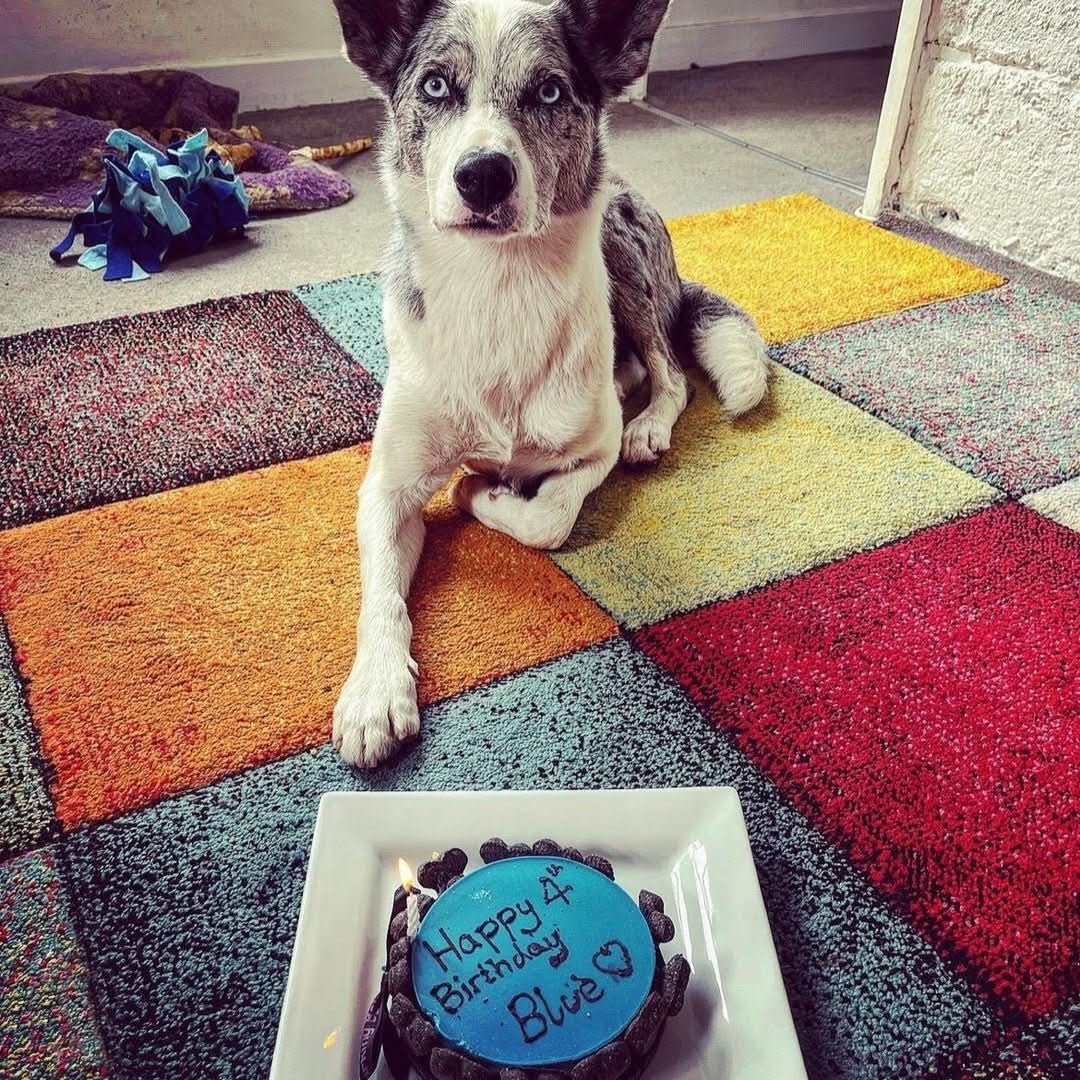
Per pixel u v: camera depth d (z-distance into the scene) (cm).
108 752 135
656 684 147
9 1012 105
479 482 187
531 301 162
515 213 147
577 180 163
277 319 260
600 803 112
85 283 284
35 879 118
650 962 91
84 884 118
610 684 147
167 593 165
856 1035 103
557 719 141
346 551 175
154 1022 104
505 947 91
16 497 190
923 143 311
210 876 119
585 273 170
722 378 219
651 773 132
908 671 149
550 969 90
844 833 124
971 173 300
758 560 174
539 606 163
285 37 437
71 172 338
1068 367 236
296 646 154
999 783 131
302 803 128
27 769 132
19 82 396
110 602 163
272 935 112
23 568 171
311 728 139
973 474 198
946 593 165
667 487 195
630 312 219
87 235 298
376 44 172
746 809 127
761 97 473
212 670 149
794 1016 104
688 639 156
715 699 145
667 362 222
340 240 317
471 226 148
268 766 133
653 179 366
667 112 448
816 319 261
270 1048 102
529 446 177
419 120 160
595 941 92
